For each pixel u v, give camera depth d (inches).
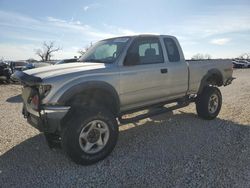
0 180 139.9
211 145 183.3
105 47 202.2
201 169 146.2
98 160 159.3
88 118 153.3
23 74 165.3
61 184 135.2
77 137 150.4
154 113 210.8
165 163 156.0
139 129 227.8
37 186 133.6
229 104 331.3
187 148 179.3
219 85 279.7
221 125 233.6
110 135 164.2
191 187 127.6
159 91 206.4
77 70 162.4
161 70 204.5
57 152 177.5
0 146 189.8
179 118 261.9
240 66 2133.4
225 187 126.6
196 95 252.7
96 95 174.9
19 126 241.8
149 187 129.2
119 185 132.5
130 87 183.8
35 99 156.6
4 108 335.9
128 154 171.9
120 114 187.8
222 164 151.6
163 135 209.5
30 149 183.5
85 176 143.3
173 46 225.1
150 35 206.7
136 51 192.2
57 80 151.0
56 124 151.7
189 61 235.1
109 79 170.6
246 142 186.1
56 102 149.9
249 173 139.8
